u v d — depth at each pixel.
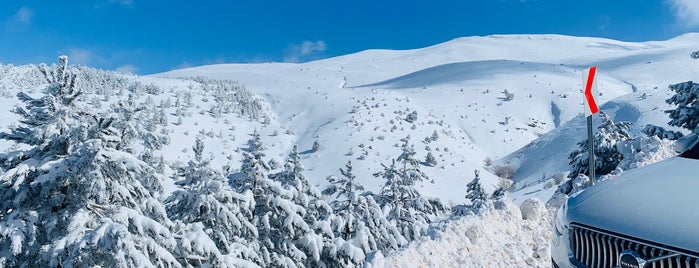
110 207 11.45
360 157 118.88
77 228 10.75
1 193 11.55
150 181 12.52
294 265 14.81
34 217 11.35
